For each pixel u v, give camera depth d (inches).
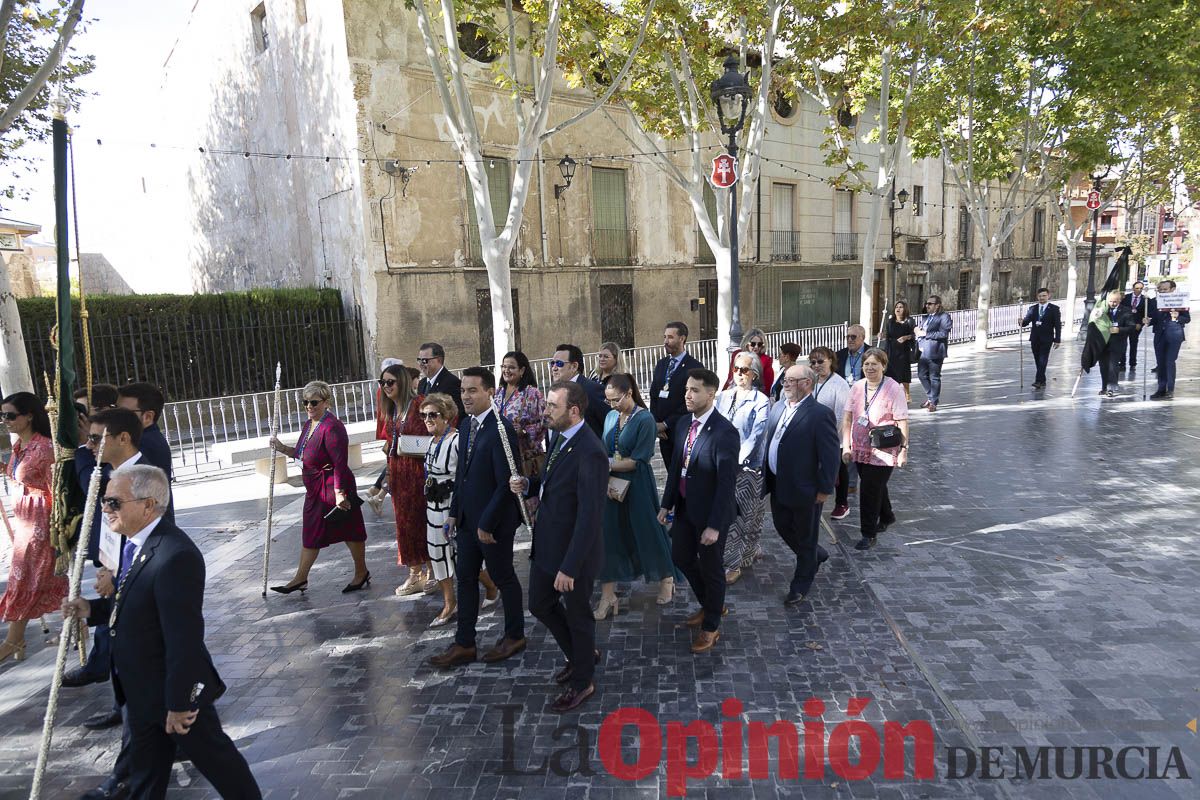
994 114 749.9
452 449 195.3
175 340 564.1
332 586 232.7
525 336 706.8
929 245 1217.4
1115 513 266.2
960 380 637.3
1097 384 568.4
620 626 195.6
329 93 618.8
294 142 692.1
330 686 169.3
